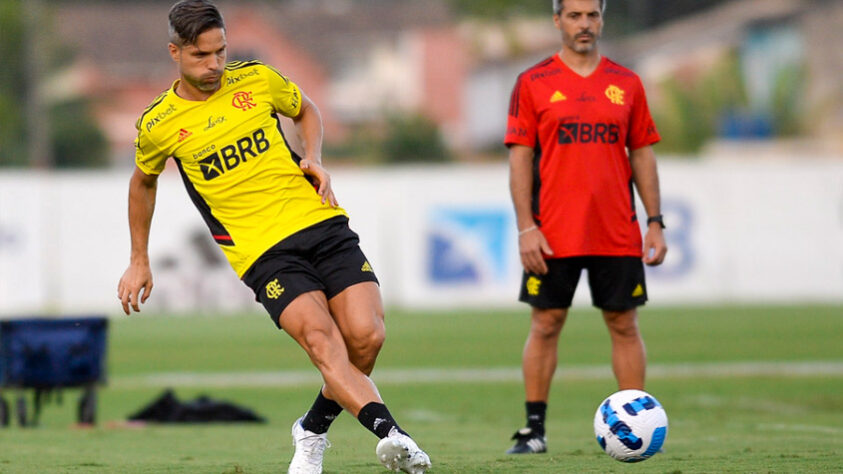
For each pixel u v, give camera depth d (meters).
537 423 25.80
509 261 93.06
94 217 93.00
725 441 27.66
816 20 183.50
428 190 93.00
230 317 89.94
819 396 45.56
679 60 188.00
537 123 25.56
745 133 172.38
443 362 61.09
